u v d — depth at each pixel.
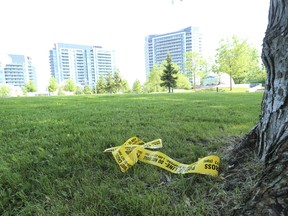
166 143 2.58
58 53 75.94
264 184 1.21
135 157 2.03
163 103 7.60
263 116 1.74
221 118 4.10
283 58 1.51
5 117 4.91
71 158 2.20
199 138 2.79
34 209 1.45
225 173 1.72
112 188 1.62
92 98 11.84
